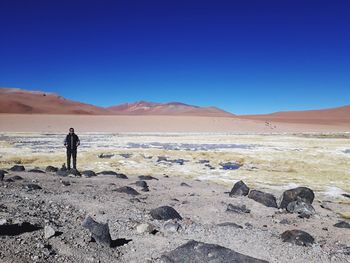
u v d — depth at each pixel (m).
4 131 78.44
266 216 11.90
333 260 7.68
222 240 8.37
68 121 103.81
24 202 9.83
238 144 48.84
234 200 14.03
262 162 31.06
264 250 7.93
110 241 7.44
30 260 6.20
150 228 8.59
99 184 15.27
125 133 78.94
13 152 34.03
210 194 15.39
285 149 41.72
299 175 24.91
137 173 23.92
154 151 36.34
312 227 10.83
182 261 6.56
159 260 6.86
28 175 16.53
